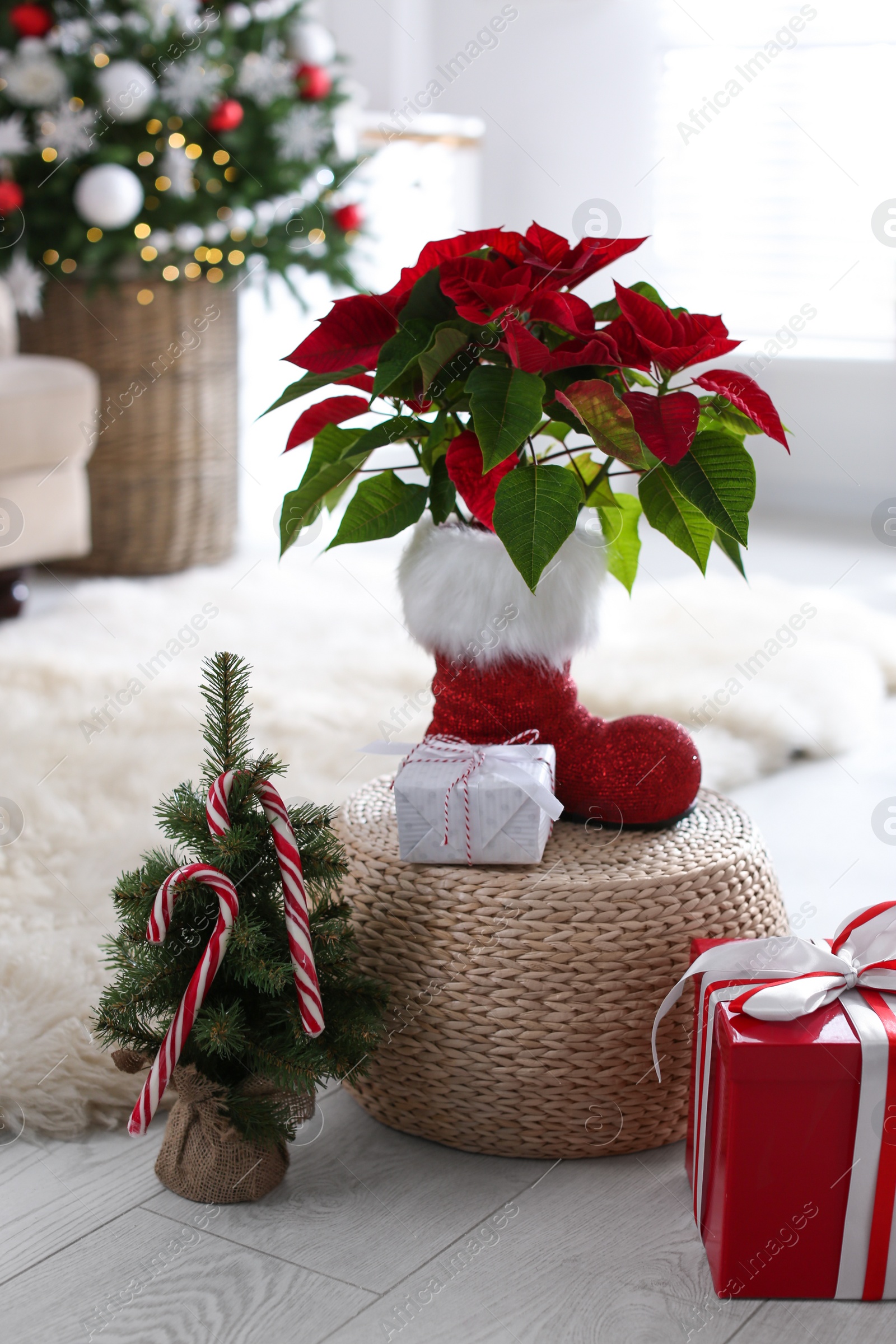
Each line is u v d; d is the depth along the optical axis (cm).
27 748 338
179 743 341
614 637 423
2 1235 242
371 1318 231
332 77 542
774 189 658
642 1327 229
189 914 246
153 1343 228
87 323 501
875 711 373
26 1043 260
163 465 519
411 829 247
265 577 521
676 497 247
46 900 290
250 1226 243
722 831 256
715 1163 233
